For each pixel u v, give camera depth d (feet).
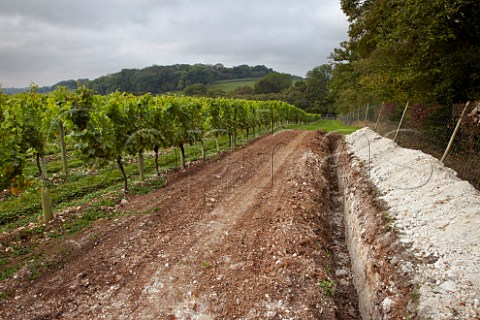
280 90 292.40
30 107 32.09
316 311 14.10
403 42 44.29
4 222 23.53
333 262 19.97
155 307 14.11
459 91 39.91
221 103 51.39
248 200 27.12
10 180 20.52
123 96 34.04
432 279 12.89
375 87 55.21
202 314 13.70
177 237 20.40
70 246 18.80
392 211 19.54
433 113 37.65
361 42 63.46
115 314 13.64
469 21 37.60
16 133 23.70
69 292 14.92
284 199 26.66
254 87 296.30
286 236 19.88
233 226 22.04
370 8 62.03
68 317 13.46
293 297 14.74
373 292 15.03
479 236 13.88
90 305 14.16
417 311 11.69
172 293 15.01
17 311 13.64
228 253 18.45
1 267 16.63
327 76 294.25
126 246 19.15
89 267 16.88
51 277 16.03
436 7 34.68
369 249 17.71
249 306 14.08
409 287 13.12
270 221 22.62
